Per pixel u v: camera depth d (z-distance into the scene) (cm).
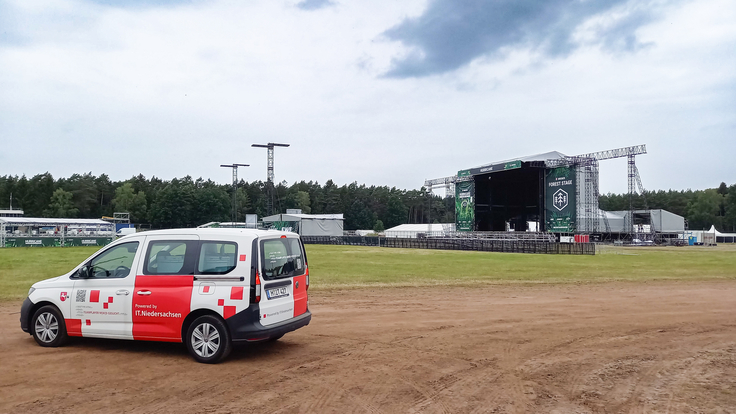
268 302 717
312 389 587
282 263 766
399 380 626
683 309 1202
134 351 753
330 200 15488
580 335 900
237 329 688
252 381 616
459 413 515
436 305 1247
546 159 6016
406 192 16812
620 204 15400
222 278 704
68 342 799
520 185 7288
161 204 11950
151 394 562
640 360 730
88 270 773
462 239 5044
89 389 577
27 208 11212
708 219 13562
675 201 14950
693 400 560
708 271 2383
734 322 1036
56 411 504
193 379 621
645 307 1231
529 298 1390
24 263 2455
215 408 519
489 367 688
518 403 547
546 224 6075
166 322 720
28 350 754
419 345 815
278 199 14675
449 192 7438
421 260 3120
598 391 590
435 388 596
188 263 726
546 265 2722
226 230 738
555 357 745
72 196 11975
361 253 4066
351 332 916
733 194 13312
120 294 744
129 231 5984
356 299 1355
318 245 6291
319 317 1070
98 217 12750
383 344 821
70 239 4562
